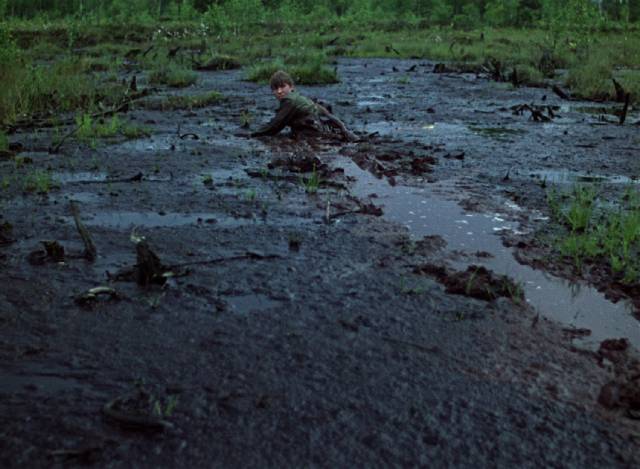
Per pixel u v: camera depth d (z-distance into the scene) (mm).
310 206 4824
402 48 24969
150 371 2557
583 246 4039
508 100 12062
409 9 55750
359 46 26234
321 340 2824
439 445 2137
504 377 2566
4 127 8195
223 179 5609
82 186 5340
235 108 10359
